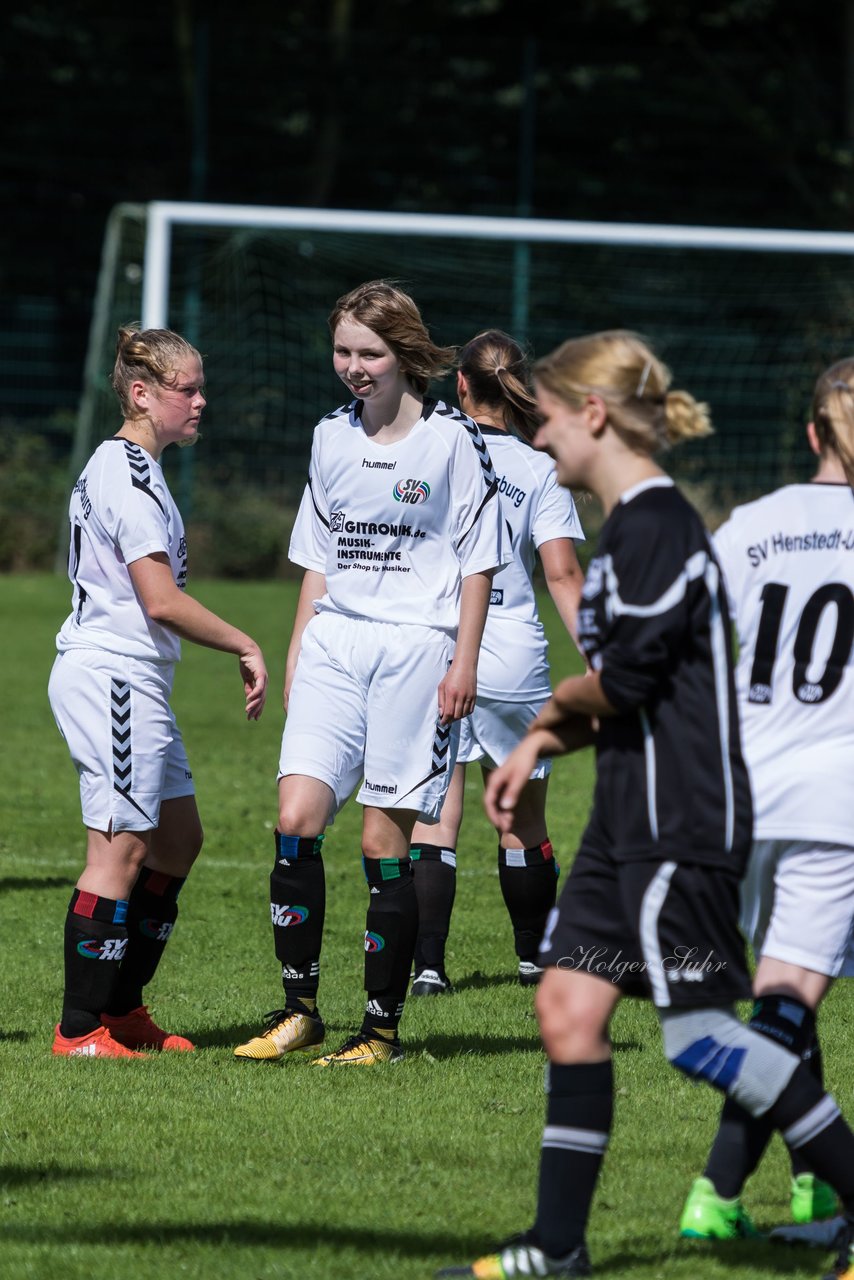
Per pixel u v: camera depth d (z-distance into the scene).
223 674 56.84
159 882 19.33
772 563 13.34
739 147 114.88
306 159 113.62
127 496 18.22
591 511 69.56
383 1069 18.16
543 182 114.56
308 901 18.52
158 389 18.84
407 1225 13.46
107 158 111.88
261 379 97.56
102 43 114.19
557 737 12.39
